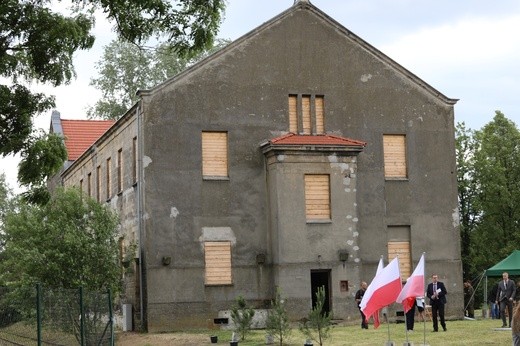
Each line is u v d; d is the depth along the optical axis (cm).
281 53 3997
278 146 3794
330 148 3856
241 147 3900
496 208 5844
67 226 3656
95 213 3772
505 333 3008
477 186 5931
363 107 4084
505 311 3366
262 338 3145
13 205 7738
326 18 4072
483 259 5781
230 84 3919
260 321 3675
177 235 3772
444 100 4209
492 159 5944
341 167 3878
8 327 2583
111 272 3691
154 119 3803
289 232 3781
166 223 3766
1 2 2264
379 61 4131
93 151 5022
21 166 2423
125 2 2414
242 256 3834
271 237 3859
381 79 4128
